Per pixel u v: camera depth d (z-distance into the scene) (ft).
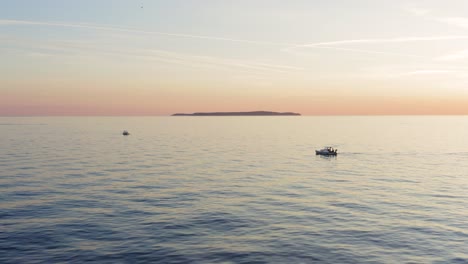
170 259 114.73
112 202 181.16
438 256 118.32
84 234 135.23
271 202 184.96
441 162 352.90
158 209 169.58
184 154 404.57
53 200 183.01
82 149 442.09
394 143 561.43
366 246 126.11
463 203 184.34
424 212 167.12
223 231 140.15
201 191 209.97
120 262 112.37
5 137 631.97
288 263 112.68
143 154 399.03
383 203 183.73
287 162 347.77
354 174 279.08
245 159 366.43
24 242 126.93
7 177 244.42
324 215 161.99
